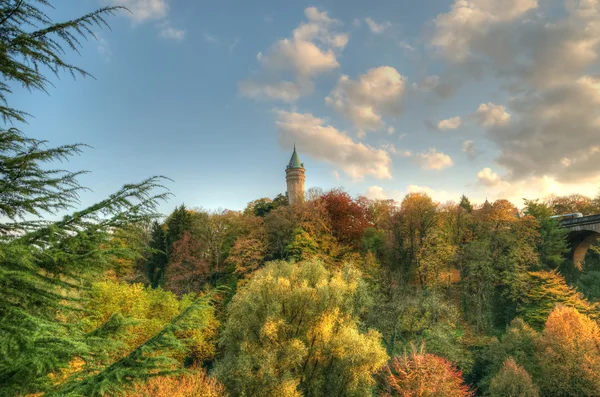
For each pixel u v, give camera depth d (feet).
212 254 155.02
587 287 118.93
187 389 48.98
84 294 17.33
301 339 66.95
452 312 104.27
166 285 141.28
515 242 132.05
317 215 142.31
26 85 13.74
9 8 12.90
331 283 72.95
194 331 89.81
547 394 79.46
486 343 101.50
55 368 15.02
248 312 68.95
